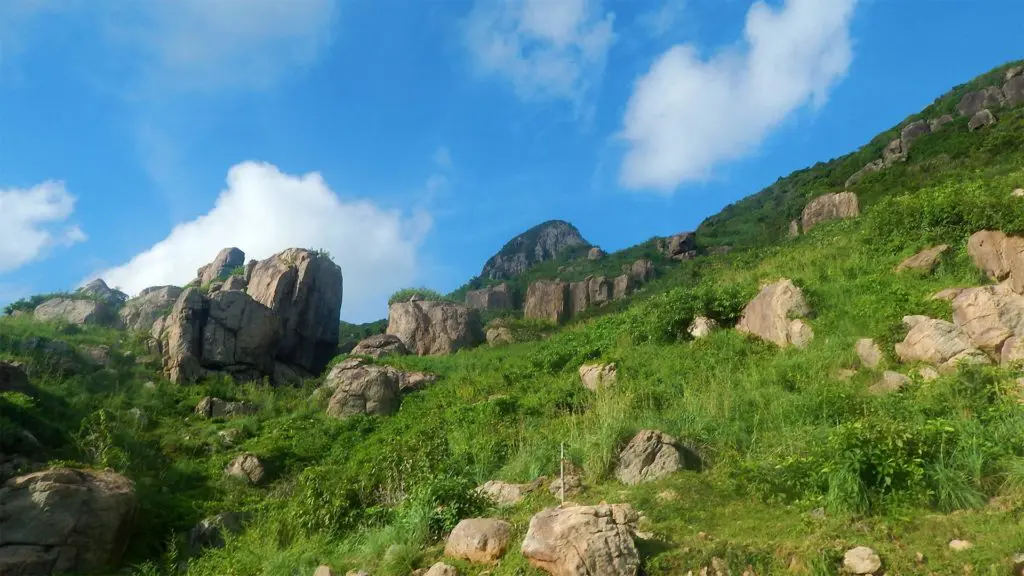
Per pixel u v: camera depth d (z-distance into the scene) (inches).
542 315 1989.4
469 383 917.8
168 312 1476.4
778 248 1176.2
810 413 425.7
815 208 1445.6
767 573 250.5
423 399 931.3
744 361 601.0
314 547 410.9
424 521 361.7
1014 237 534.6
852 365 525.3
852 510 277.3
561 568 259.9
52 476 527.5
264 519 555.2
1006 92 1982.0
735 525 296.7
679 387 569.3
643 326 791.1
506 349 1243.8
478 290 2684.5
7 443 629.6
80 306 1537.9
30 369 936.3
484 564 301.9
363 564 351.9
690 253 2277.3
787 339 616.4
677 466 377.7
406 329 1451.8
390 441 677.3
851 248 805.9
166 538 577.9
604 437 407.5
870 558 238.1
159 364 1136.8
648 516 320.5
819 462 308.3
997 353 446.9
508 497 396.8
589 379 695.1
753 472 334.0
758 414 438.3
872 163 1937.7
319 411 975.6
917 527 257.8
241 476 734.5
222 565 445.1
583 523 267.9
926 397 398.0
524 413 636.7
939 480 279.6
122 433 783.7
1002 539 233.3
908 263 657.0
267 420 937.5
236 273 1577.3
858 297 626.8
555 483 386.6
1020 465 276.5
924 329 488.1
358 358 1150.3
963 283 563.8
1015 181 759.7
